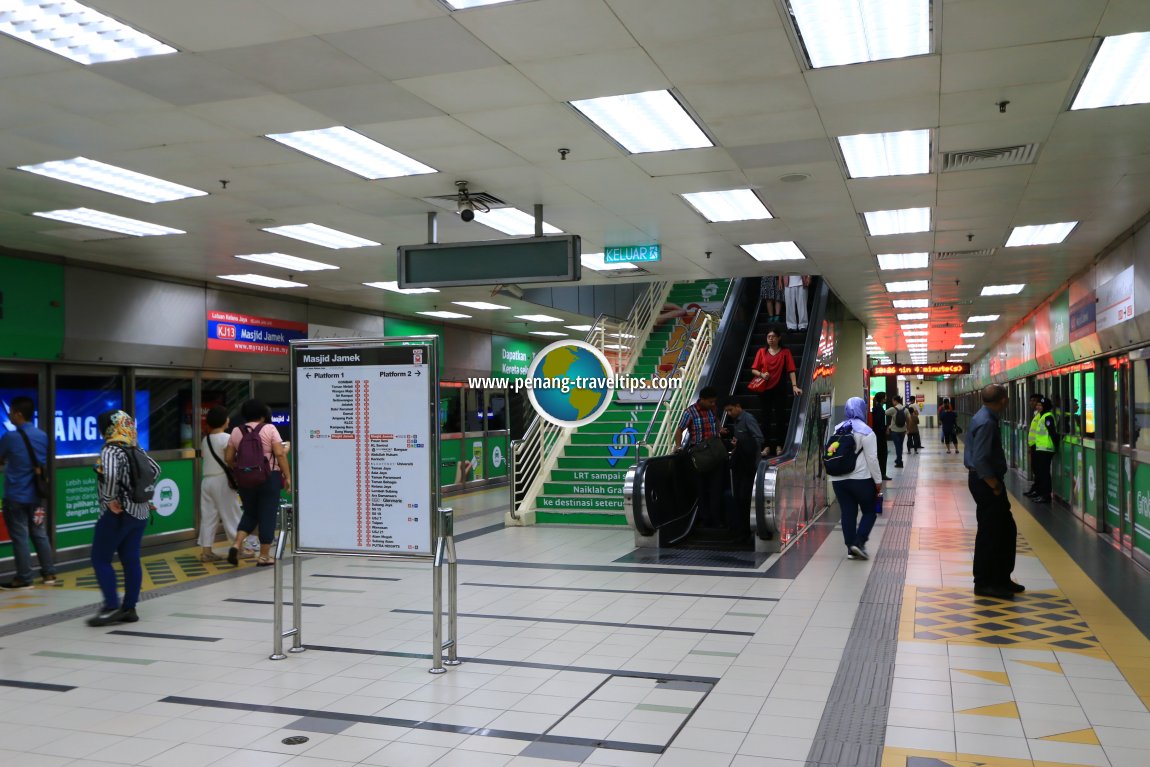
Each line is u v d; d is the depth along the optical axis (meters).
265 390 12.62
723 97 5.09
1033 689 4.71
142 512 6.68
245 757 3.92
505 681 4.98
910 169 6.54
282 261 10.16
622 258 9.82
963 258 10.42
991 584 7.03
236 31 4.18
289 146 5.96
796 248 9.70
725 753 3.88
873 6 3.98
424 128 5.62
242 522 9.09
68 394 9.70
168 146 5.91
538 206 7.57
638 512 9.25
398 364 5.42
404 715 4.44
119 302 10.16
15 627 6.50
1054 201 7.49
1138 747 3.90
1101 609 6.57
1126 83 4.85
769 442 11.95
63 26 4.14
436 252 7.56
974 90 4.96
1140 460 8.62
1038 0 3.87
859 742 3.99
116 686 5.00
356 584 7.95
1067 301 12.34
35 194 7.00
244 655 5.62
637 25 4.14
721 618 6.38
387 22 4.10
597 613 6.60
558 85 4.91
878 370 31.62
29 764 3.88
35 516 8.23
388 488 5.43
